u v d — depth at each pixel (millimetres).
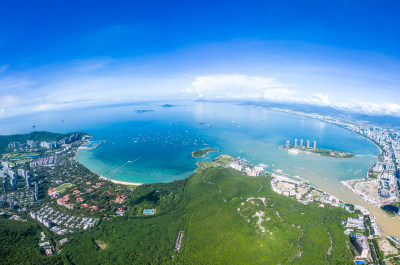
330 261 166250
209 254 172875
